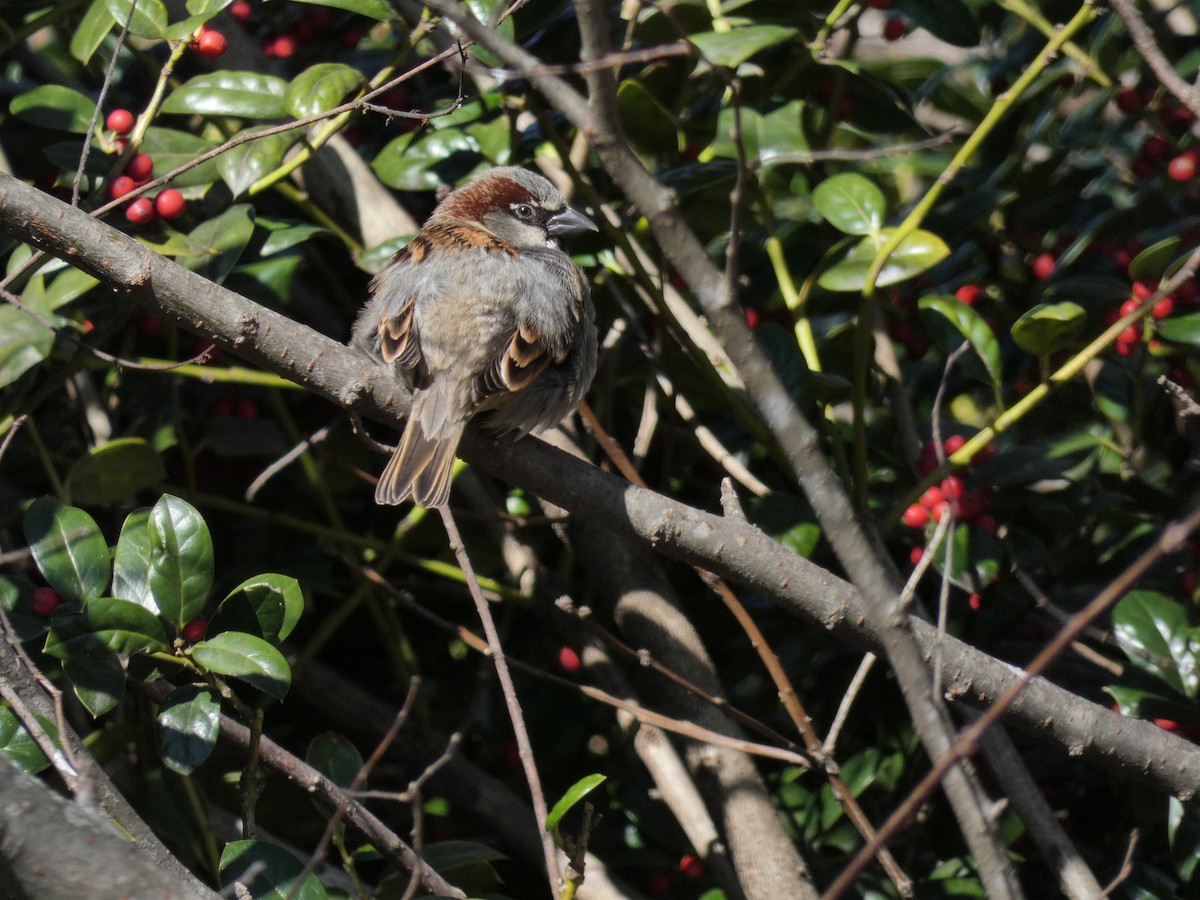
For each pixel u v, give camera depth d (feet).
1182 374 30.91
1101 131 34.17
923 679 15.10
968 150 27.32
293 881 21.53
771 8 31.35
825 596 22.49
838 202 28.60
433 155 31.81
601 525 23.21
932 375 34.65
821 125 33.04
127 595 23.53
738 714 26.02
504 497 36.06
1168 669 25.82
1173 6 33.99
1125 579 14.58
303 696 32.12
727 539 22.44
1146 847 29.27
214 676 22.75
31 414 29.71
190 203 31.09
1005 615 31.45
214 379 30.42
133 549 23.84
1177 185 31.45
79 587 23.41
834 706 32.42
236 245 28.27
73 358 28.53
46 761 21.16
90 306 31.50
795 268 33.42
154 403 31.73
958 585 27.22
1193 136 31.53
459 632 28.30
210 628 23.30
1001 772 25.53
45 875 14.98
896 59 40.01
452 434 24.29
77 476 28.48
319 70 28.76
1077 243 31.09
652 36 31.81
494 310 25.80
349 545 33.19
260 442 32.37
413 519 32.07
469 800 31.17
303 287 36.29
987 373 27.68
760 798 28.02
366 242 33.09
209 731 22.31
